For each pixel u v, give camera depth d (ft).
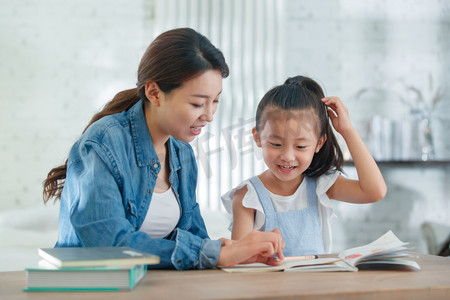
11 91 10.59
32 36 10.68
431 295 2.71
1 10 10.59
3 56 10.57
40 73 10.69
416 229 12.34
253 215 4.66
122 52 11.02
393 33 12.49
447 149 12.53
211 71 3.69
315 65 12.09
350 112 12.22
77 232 3.41
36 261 6.00
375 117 11.85
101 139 3.73
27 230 7.88
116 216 3.43
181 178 4.44
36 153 10.64
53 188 4.49
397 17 12.52
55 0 10.77
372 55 12.37
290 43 11.99
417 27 12.61
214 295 2.39
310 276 3.00
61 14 10.78
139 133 4.00
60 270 2.50
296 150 4.24
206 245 3.32
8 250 6.64
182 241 3.26
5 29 10.59
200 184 10.65
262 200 4.55
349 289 2.59
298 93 4.31
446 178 12.44
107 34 10.96
